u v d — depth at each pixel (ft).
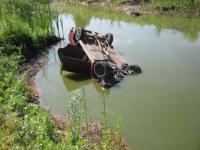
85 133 32.48
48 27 66.39
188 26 83.92
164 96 42.96
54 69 52.54
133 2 108.78
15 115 31.04
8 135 27.96
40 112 33.30
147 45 64.44
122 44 64.69
